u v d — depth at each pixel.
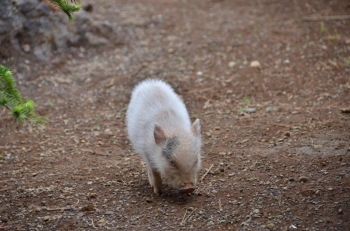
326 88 14.57
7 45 16.53
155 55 17.25
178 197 9.88
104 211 9.47
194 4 20.84
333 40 17.12
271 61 16.27
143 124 10.14
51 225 9.08
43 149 12.33
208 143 12.05
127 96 15.07
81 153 12.05
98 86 15.67
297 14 19.17
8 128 13.41
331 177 10.03
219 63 16.44
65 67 16.75
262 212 9.09
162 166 9.48
